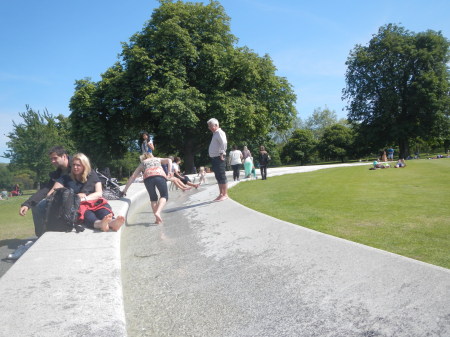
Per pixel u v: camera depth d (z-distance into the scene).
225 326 2.64
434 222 4.99
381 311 2.48
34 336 2.15
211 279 3.55
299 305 2.79
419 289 2.59
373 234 4.39
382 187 10.44
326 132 75.00
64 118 57.44
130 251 4.80
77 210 4.74
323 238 4.01
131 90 28.02
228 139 31.34
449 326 2.16
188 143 33.81
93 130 28.09
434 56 47.22
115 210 6.29
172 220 6.75
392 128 47.16
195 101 27.11
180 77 28.22
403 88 48.91
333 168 26.30
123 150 33.03
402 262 3.02
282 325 2.55
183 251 4.58
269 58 32.94
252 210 6.11
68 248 3.97
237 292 3.18
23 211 5.07
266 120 32.91
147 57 27.16
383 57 48.59
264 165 15.29
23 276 3.14
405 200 7.38
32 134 39.56
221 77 29.34
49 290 2.83
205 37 30.67
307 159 81.19
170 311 2.95
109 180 8.03
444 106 44.75
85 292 2.80
